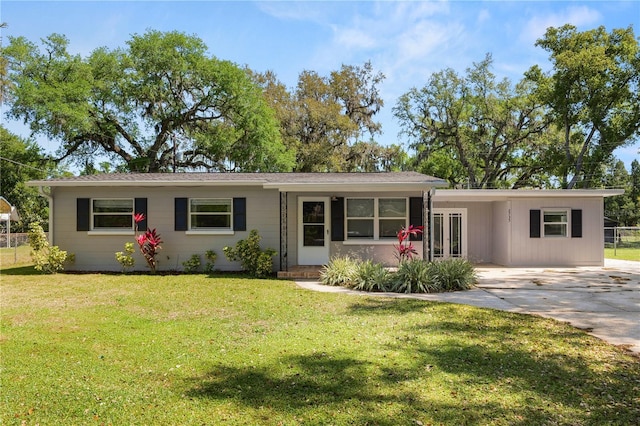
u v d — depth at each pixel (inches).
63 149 1211.2
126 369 181.8
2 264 661.9
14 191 1557.6
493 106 1376.7
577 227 614.9
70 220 541.3
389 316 286.5
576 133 1253.1
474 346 215.5
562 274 519.5
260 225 544.1
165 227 542.9
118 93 1189.7
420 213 543.2
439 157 1507.1
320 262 545.3
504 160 1459.2
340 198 543.5
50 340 224.8
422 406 145.0
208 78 1160.8
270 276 498.3
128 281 450.9
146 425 131.8
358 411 141.3
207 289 399.5
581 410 142.3
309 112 1277.1
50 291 387.5
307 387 161.9
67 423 133.0
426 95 1449.3
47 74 1154.0
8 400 149.0
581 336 236.4
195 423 133.2
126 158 1235.9
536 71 1277.1
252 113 1172.5
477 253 670.5
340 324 264.1
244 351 207.6
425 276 397.1
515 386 162.9
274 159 1176.8
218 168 1262.3
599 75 1138.7
